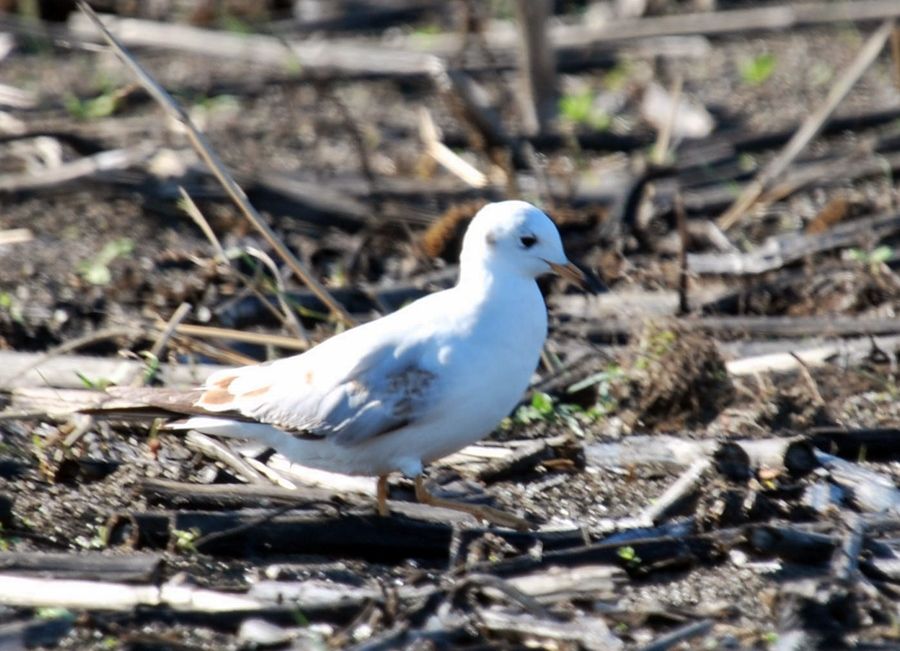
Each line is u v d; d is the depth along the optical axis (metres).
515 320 8.96
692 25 20.56
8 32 20.95
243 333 11.95
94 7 21.78
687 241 14.16
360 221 15.38
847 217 14.68
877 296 13.00
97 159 16.48
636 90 19.12
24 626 7.98
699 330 11.91
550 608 8.14
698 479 9.38
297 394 8.94
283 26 21.62
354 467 9.09
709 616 8.02
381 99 19.30
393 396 8.74
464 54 19.11
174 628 8.10
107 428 10.77
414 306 9.17
